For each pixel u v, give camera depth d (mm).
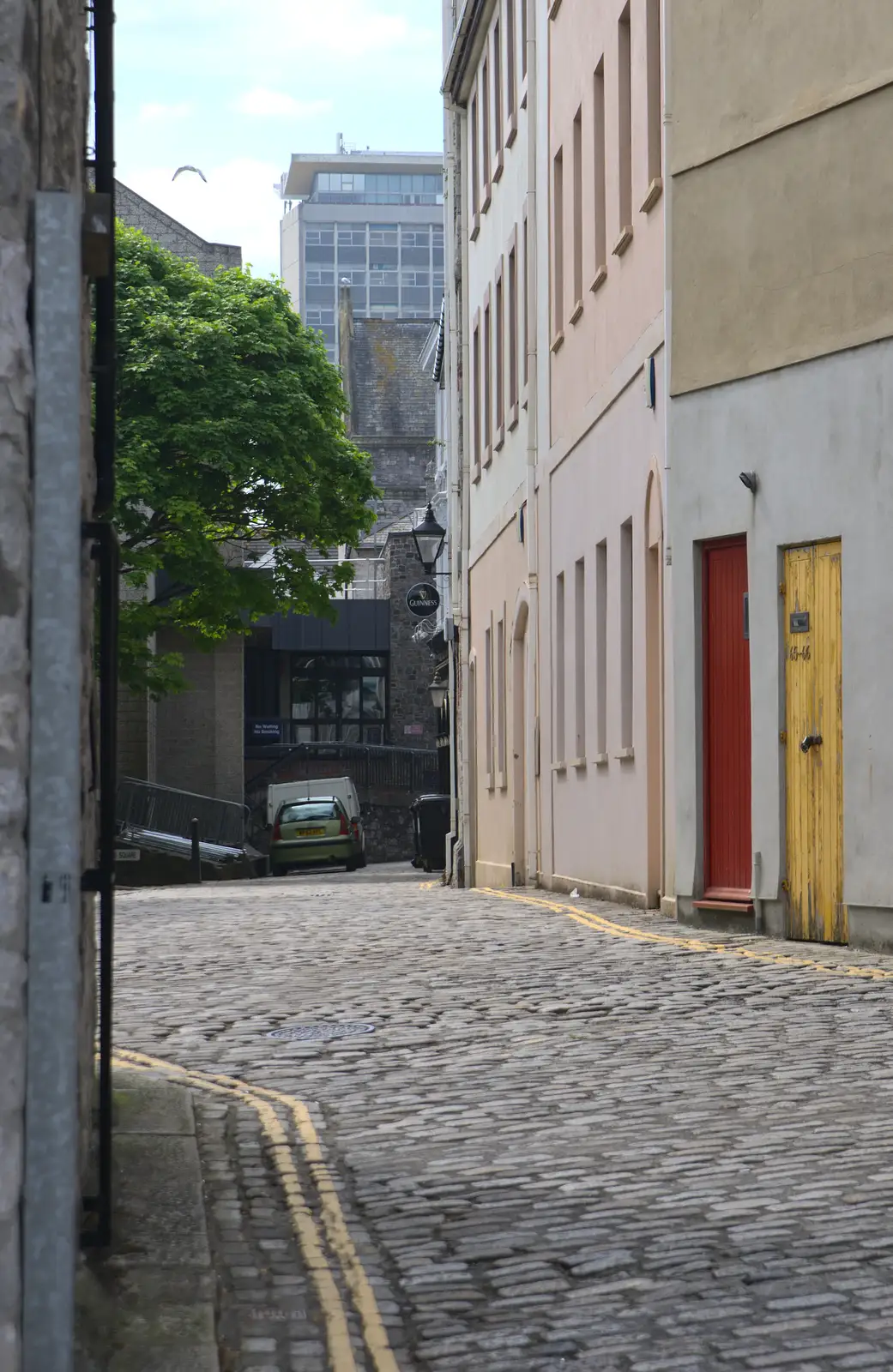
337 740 70062
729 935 14797
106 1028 5445
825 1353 4891
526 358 25656
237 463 38375
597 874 20453
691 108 15461
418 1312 5418
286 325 40375
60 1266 3668
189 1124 7832
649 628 17656
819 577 14164
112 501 5055
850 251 13891
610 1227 6258
